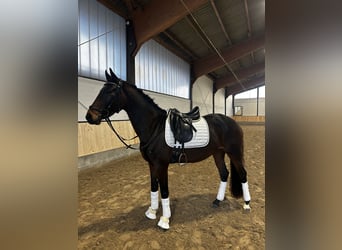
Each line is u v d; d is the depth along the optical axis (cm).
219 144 178
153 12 402
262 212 180
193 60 786
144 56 497
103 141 364
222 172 196
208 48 704
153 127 158
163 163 158
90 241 144
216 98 1212
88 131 337
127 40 434
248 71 1054
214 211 183
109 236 149
